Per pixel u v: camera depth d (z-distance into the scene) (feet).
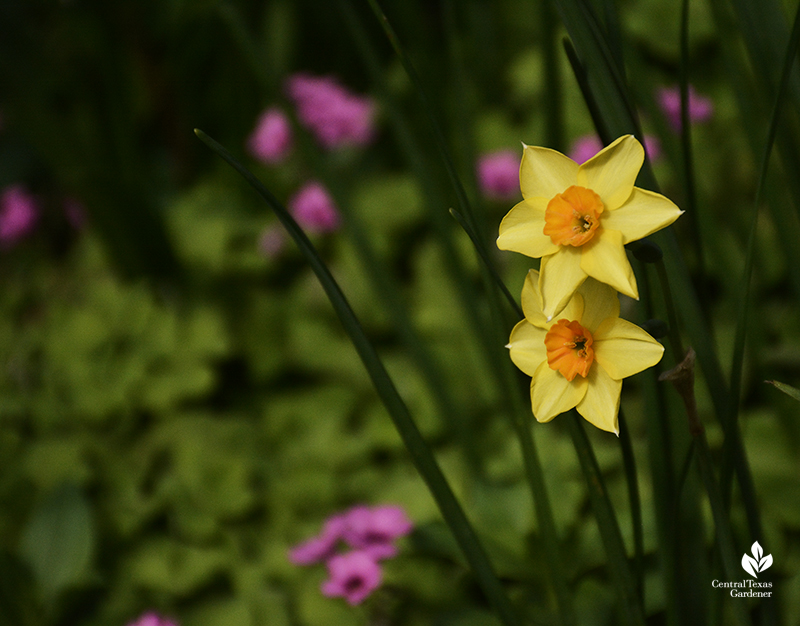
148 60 8.30
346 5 4.25
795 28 3.29
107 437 6.17
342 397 6.31
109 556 5.09
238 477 5.44
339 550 4.69
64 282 8.31
